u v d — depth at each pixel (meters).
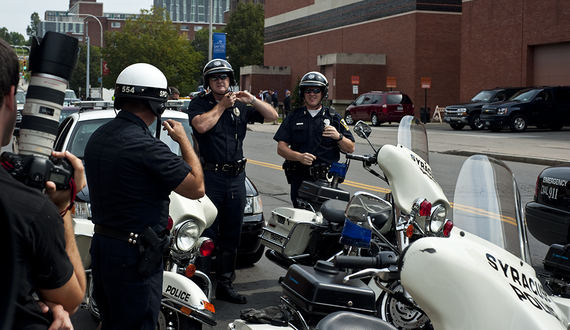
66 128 5.96
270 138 23.98
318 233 5.06
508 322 2.10
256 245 5.82
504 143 19.56
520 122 24.08
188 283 3.61
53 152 1.83
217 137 4.88
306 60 49.78
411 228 3.67
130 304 2.87
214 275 5.75
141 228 2.87
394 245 4.28
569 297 3.73
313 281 2.95
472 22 32.00
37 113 1.70
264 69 52.22
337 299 2.92
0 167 1.63
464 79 32.62
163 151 2.87
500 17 30.45
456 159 15.76
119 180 2.83
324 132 5.52
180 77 47.19
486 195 2.86
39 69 1.71
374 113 31.83
